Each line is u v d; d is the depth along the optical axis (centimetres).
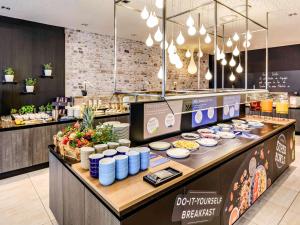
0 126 358
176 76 859
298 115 650
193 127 317
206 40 391
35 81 510
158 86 788
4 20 465
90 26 542
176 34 615
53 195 235
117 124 239
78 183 174
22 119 383
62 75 559
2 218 251
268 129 323
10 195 303
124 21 498
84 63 596
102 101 587
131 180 158
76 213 180
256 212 264
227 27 553
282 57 844
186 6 408
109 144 193
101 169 149
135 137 245
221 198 214
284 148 364
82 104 493
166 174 163
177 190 164
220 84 1040
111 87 655
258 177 282
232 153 224
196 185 182
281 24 523
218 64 1028
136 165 168
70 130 229
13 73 471
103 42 630
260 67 912
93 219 154
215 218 208
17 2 385
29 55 505
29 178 358
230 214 230
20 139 367
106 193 139
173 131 287
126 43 682
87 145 195
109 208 137
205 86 998
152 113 260
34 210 267
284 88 845
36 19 486
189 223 178
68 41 563
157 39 305
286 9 423
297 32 604
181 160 199
